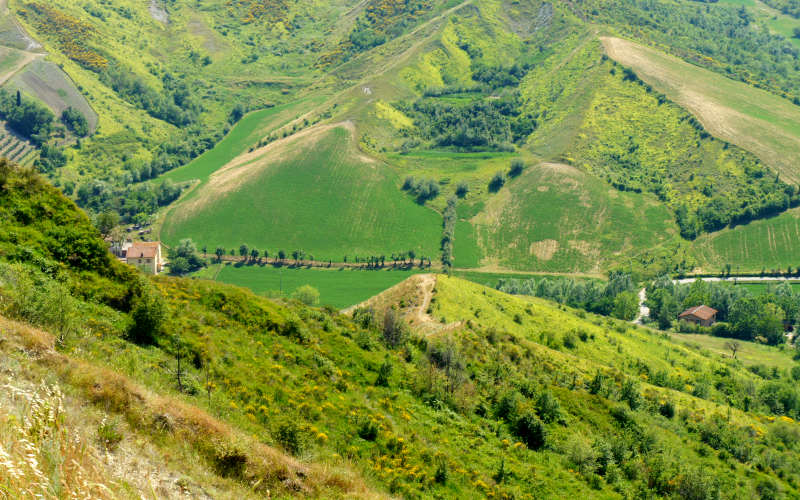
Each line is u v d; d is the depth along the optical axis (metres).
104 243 34.81
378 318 70.75
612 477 40.06
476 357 61.47
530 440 42.22
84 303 29.19
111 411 16.00
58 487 7.04
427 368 47.12
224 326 37.84
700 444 54.38
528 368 65.19
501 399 46.69
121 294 32.03
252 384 30.55
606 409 53.00
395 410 37.47
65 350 21.64
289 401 30.55
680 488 41.22
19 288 24.28
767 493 46.41
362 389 38.94
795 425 69.81
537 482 34.91
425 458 31.55
